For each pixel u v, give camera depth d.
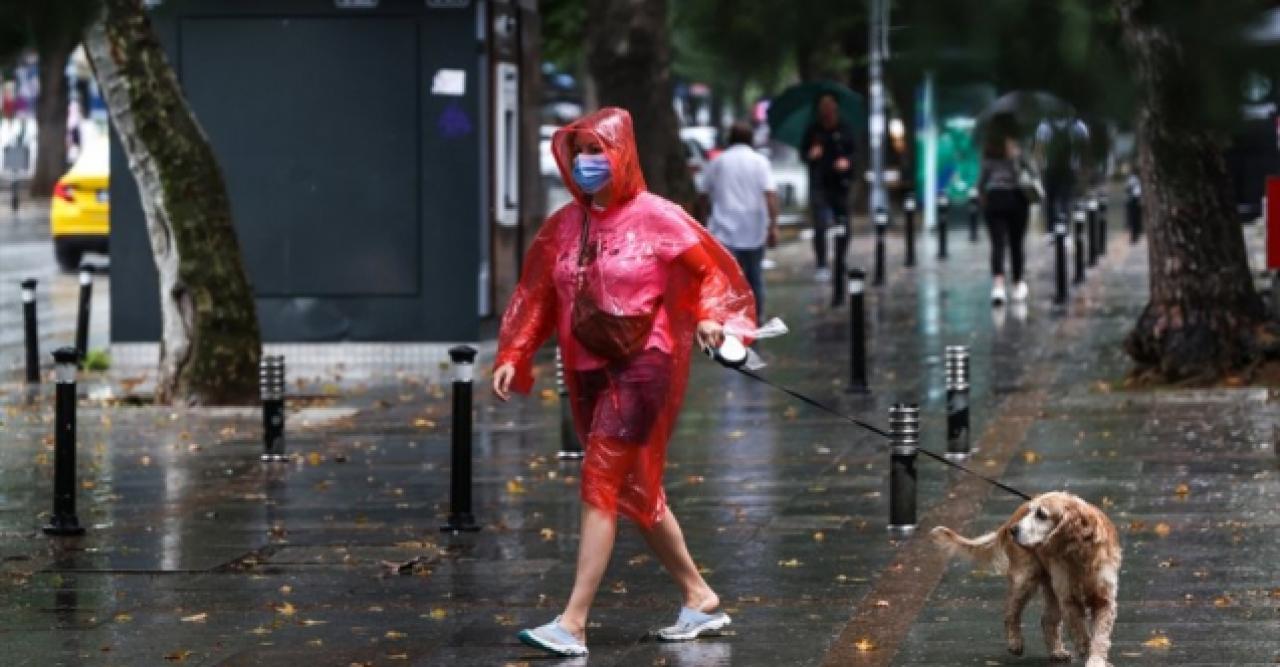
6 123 86.19
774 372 23.86
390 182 26.23
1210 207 20.73
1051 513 9.41
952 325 28.80
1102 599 9.42
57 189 41.47
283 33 26.19
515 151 27.66
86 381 24.81
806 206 63.12
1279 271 21.89
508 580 12.73
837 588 12.14
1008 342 26.41
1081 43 11.53
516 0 27.95
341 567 13.27
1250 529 13.49
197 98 26.33
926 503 15.03
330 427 20.31
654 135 32.00
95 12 12.96
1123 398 20.36
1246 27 11.83
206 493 16.36
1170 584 11.86
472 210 26.17
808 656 10.39
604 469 10.54
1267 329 20.73
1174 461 16.44
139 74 21.84
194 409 21.92
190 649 10.90
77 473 17.45
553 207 49.84
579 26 48.72
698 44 12.34
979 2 11.35
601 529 10.55
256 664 10.51
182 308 22.28
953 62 11.59
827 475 16.61
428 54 26.09
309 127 26.27
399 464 17.81
